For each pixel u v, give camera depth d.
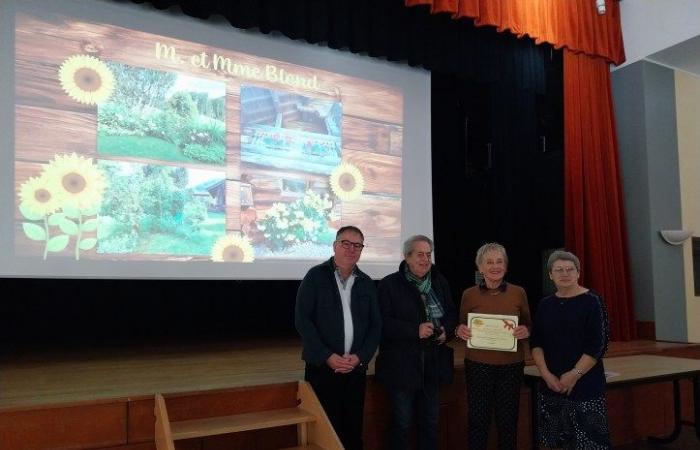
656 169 5.67
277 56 4.44
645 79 5.69
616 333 5.44
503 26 5.04
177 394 2.65
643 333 5.57
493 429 3.55
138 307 5.08
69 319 4.84
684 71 6.01
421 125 5.17
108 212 3.69
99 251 3.64
